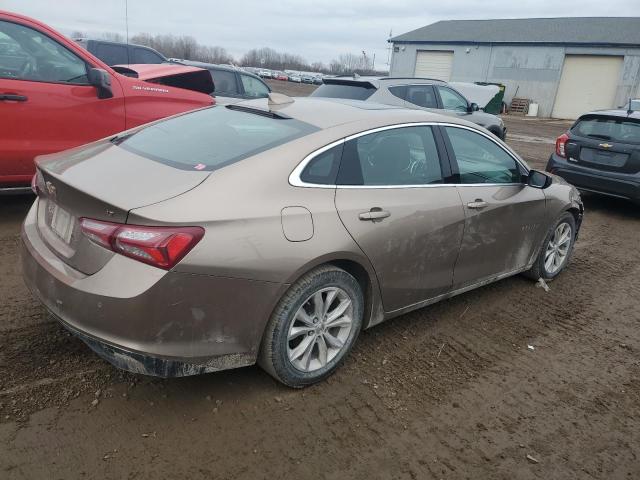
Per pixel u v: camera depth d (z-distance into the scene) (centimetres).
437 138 365
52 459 238
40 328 336
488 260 403
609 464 269
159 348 243
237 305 256
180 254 237
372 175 318
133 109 555
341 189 298
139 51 1245
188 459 246
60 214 279
